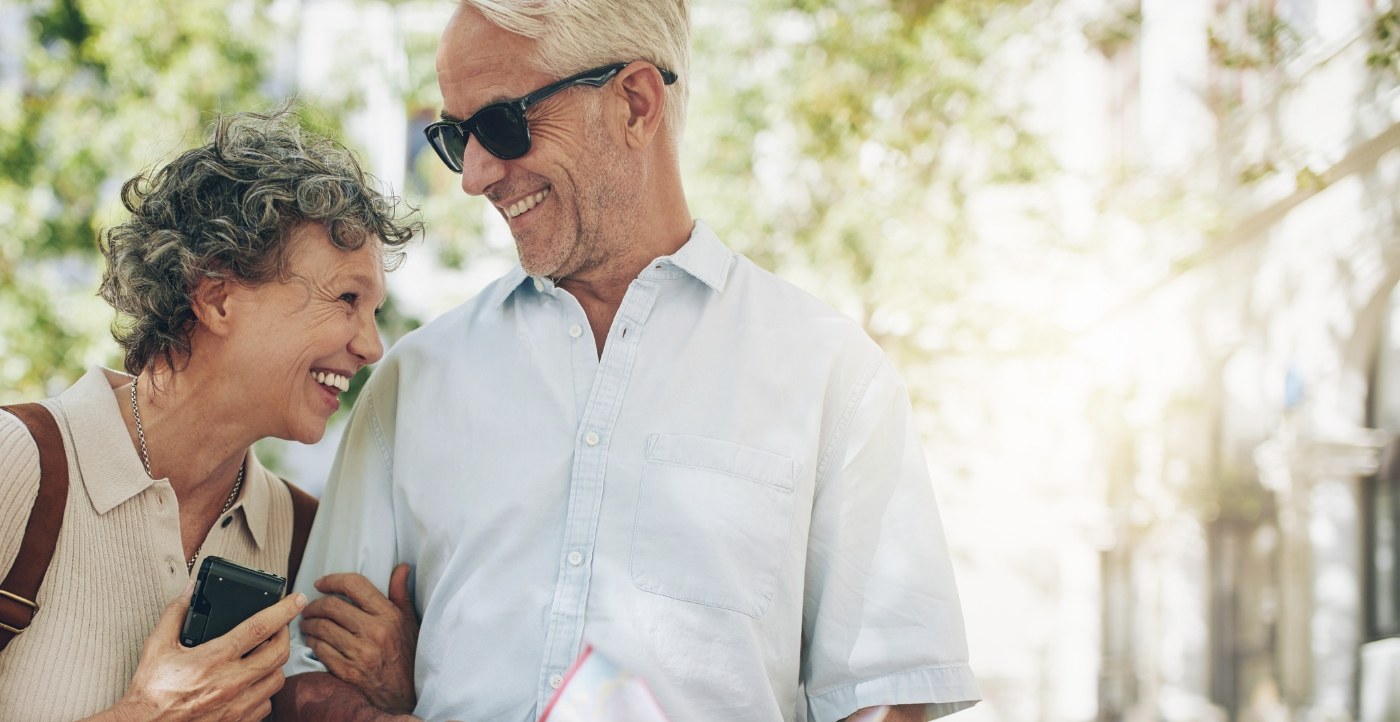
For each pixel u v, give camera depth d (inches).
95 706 72.9
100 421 75.1
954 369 358.0
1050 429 381.7
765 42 351.6
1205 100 392.8
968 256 339.6
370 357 79.8
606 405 76.7
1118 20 388.5
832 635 76.0
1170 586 458.3
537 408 78.0
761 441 76.2
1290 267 381.7
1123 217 359.3
